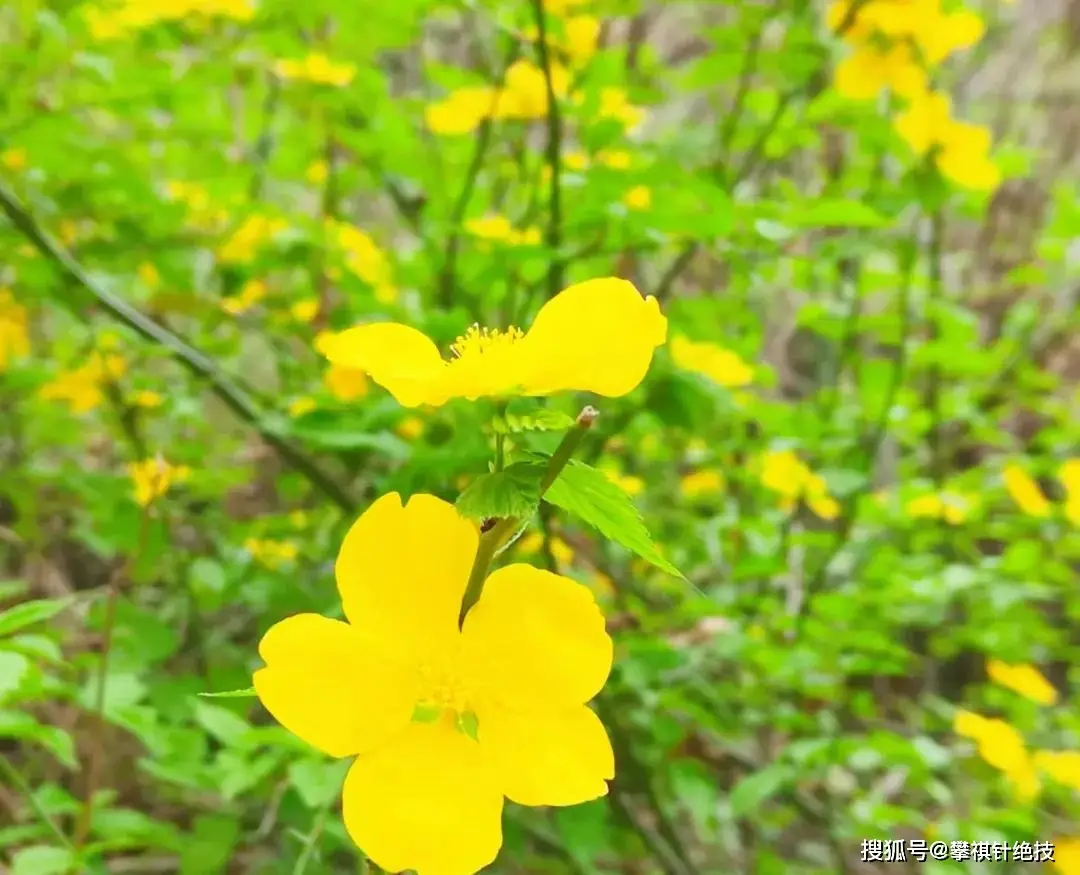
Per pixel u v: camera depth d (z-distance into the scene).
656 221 0.32
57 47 0.43
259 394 0.46
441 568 0.21
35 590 0.55
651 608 0.50
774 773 0.38
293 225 0.45
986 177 0.41
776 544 0.49
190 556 0.47
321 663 0.20
